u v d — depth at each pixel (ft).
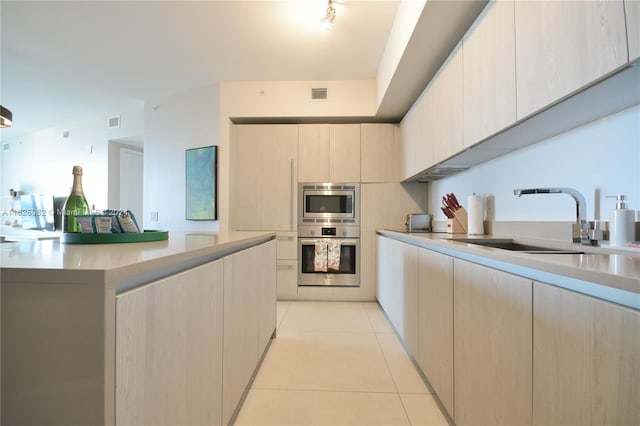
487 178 7.61
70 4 7.82
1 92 13.26
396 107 11.09
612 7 2.95
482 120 5.41
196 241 4.32
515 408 3.11
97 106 14.87
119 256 2.60
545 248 5.19
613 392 2.05
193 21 8.50
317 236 12.27
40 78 11.93
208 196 12.09
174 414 2.92
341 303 11.91
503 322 3.32
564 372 2.47
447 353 4.86
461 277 4.36
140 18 8.38
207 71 11.35
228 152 12.11
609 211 4.30
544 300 2.70
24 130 18.95
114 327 2.08
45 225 17.90
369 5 7.78
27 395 2.03
